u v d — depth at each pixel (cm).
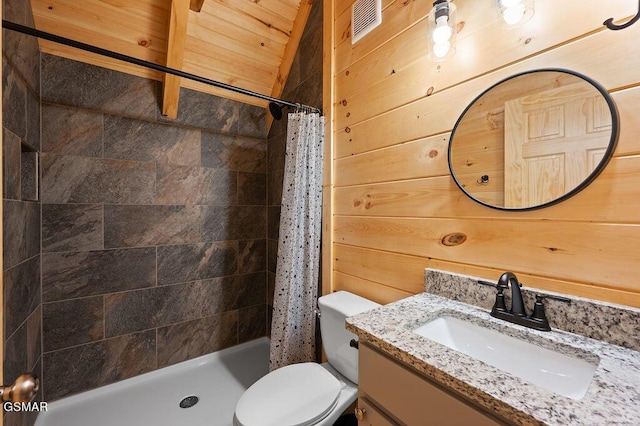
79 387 166
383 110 130
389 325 78
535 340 72
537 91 81
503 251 88
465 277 95
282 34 202
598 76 71
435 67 108
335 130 161
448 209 104
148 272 188
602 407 46
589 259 72
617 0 68
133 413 159
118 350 179
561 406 46
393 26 125
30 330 137
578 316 71
